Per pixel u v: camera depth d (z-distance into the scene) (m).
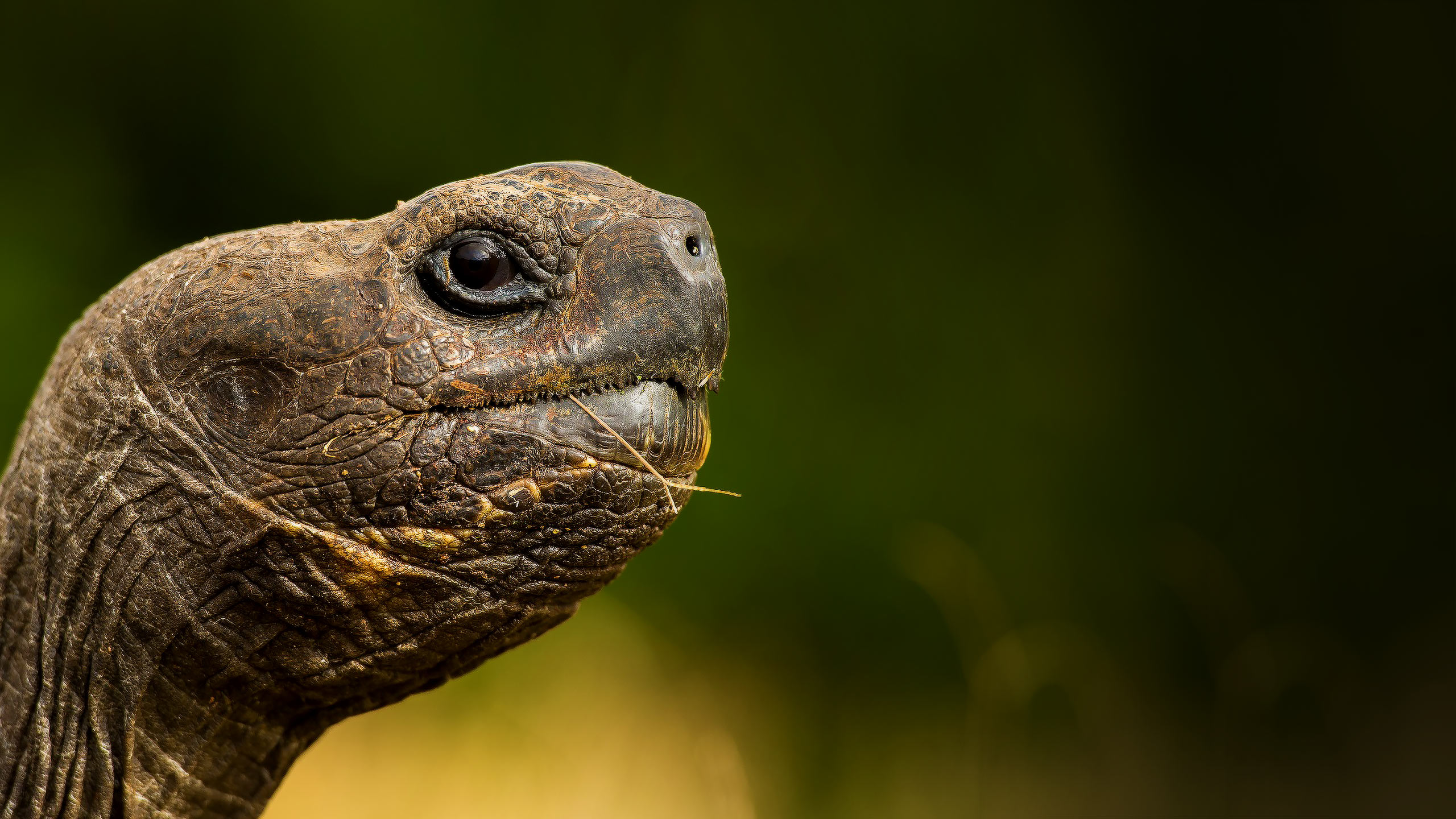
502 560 4.24
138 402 4.21
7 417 14.49
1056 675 12.88
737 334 16.89
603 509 4.24
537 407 4.17
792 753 13.70
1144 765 12.63
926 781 12.98
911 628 15.29
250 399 4.16
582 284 4.22
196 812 4.56
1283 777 12.91
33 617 4.42
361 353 4.13
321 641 4.31
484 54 17.25
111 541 4.25
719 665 14.69
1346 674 15.15
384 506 4.14
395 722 11.91
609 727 12.48
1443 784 13.18
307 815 10.42
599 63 17.62
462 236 4.23
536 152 17.33
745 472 15.98
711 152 17.72
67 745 4.38
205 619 4.23
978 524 16.48
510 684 12.81
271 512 4.14
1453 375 18.39
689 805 11.19
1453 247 18.86
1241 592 16.56
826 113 17.92
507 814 10.63
